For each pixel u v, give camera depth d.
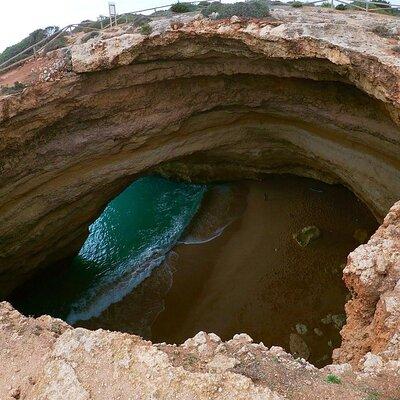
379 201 17.53
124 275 21.08
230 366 7.69
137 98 17.34
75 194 18.19
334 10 18.55
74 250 21.28
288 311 17.08
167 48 15.94
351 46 13.50
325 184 23.27
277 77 17.38
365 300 9.14
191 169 25.75
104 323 18.86
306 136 19.42
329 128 18.05
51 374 7.77
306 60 14.91
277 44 14.58
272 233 21.23
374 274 9.05
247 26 15.21
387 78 12.70
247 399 6.84
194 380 7.20
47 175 17.00
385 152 16.59
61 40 18.44
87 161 17.89
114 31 17.30
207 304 18.31
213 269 20.08
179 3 20.28
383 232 10.23
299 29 14.48
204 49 16.14
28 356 8.39
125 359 7.73
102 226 24.88
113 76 16.22
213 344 8.47
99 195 19.48
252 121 20.47
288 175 24.25
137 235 23.83
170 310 18.56
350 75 14.23
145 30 15.95
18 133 15.30
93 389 7.37
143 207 25.91
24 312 19.62
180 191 26.72
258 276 18.98
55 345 8.34
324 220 21.33
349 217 21.23
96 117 17.03
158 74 16.88
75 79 15.62
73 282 21.14
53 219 18.27
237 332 16.69
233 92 18.64
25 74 16.08
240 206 23.58
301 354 15.24
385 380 7.42
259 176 24.50
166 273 20.55
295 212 22.17
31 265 19.05
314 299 17.34
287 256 19.66
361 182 17.95
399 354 7.79
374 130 16.28
